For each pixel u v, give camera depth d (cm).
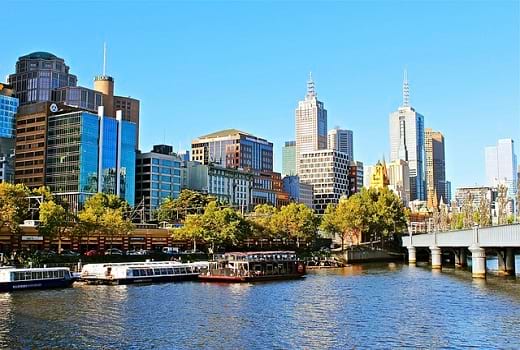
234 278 13362
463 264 19488
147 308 9100
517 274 15338
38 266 13850
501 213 18888
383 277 14800
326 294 10969
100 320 8019
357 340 6825
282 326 7650
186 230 18900
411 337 6969
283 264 14550
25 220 17338
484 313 8519
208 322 7912
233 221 19125
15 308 9038
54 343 6644
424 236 19650
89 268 13212
